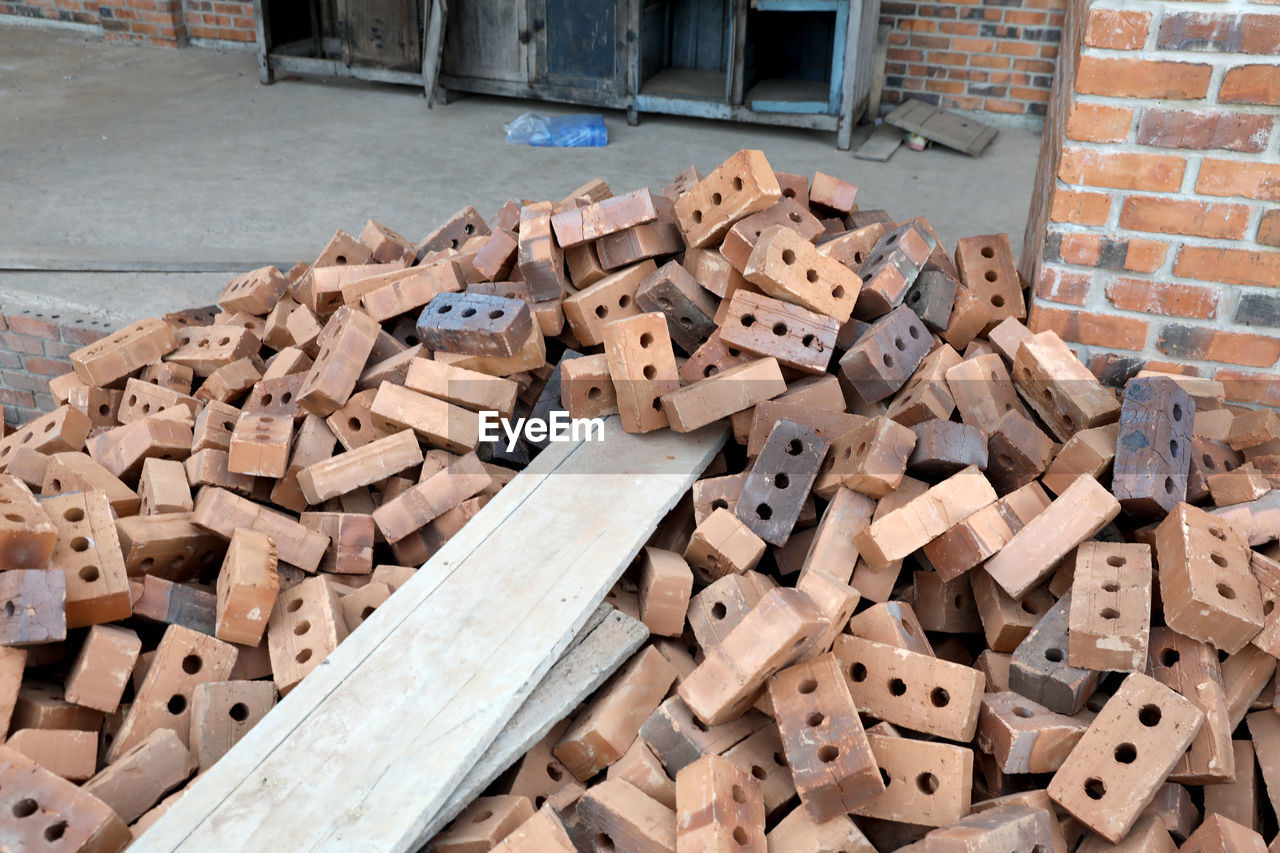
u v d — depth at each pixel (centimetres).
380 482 296
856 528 259
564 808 214
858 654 231
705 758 199
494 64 760
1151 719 212
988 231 554
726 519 259
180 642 229
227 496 262
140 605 240
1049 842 193
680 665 246
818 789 198
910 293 322
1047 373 283
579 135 703
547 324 318
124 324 446
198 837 178
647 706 229
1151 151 274
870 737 215
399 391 285
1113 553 239
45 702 214
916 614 265
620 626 240
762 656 207
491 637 222
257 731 199
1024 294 344
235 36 902
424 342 308
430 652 219
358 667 215
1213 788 216
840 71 680
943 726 219
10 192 584
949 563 251
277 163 651
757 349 290
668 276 307
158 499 271
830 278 291
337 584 261
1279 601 227
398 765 193
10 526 210
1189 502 264
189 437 310
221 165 643
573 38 729
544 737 225
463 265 350
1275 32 250
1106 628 221
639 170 658
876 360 285
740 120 716
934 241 345
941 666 220
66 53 888
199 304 454
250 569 235
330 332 316
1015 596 243
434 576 240
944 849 185
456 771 192
